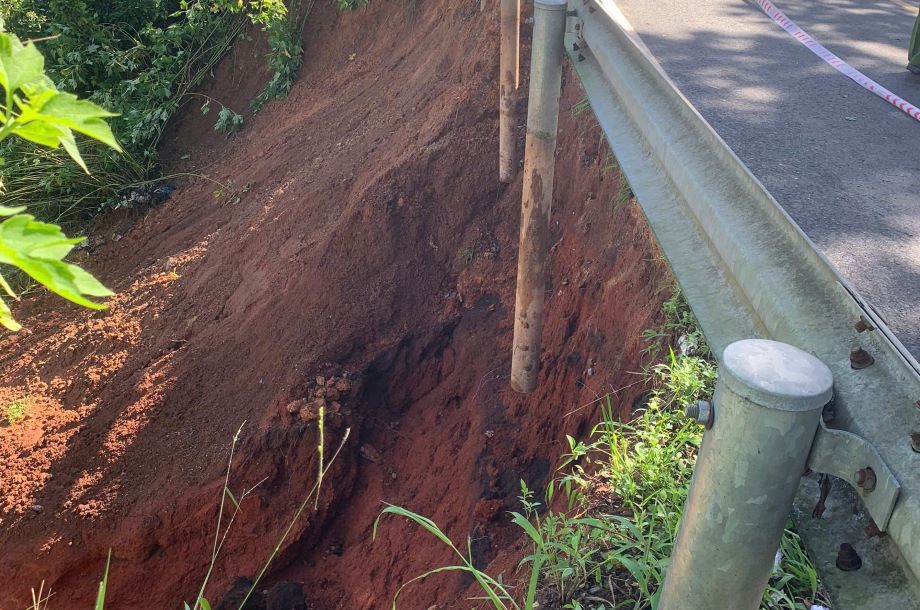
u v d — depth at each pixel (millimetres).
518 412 5262
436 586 4371
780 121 4344
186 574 5254
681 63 5289
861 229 3238
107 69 10094
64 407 6633
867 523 1322
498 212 6676
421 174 6699
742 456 1245
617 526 2691
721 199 2061
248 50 10406
